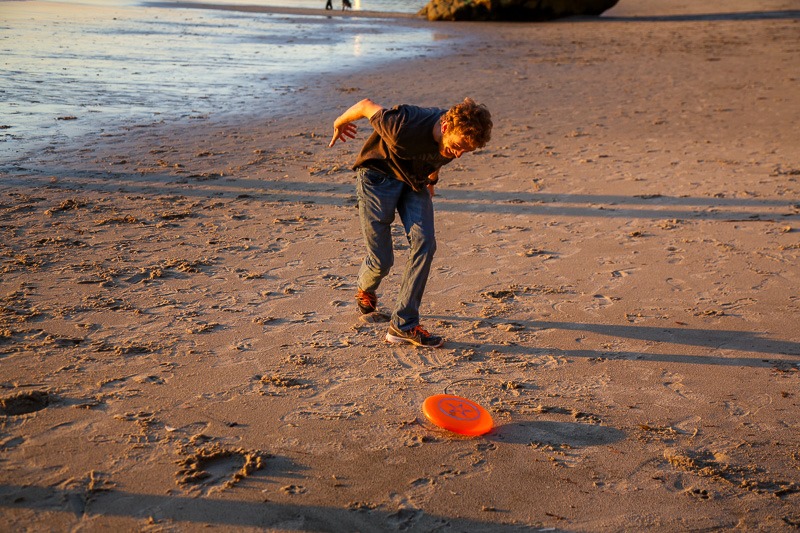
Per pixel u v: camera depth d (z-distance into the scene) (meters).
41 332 4.50
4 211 6.81
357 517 2.97
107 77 14.89
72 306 4.91
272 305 5.12
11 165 8.33
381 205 4.40
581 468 3.38
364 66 18.77
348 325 4.85
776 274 5.95
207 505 3.00
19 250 5.89
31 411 3.66
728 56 22.11
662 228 7.11
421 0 53.22
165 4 39.56
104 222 6.71
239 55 19.95
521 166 9.45
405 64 19.41
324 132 11.09
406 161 4.23
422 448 3.49
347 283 5.57
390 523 2.95
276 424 3.63
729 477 3.34
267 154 9.58
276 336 4.64
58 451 3.31
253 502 3.03
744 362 4.47
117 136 10.07
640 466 3.40
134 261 5.82
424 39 26.67
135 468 3.21
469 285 5.63
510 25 33.31
